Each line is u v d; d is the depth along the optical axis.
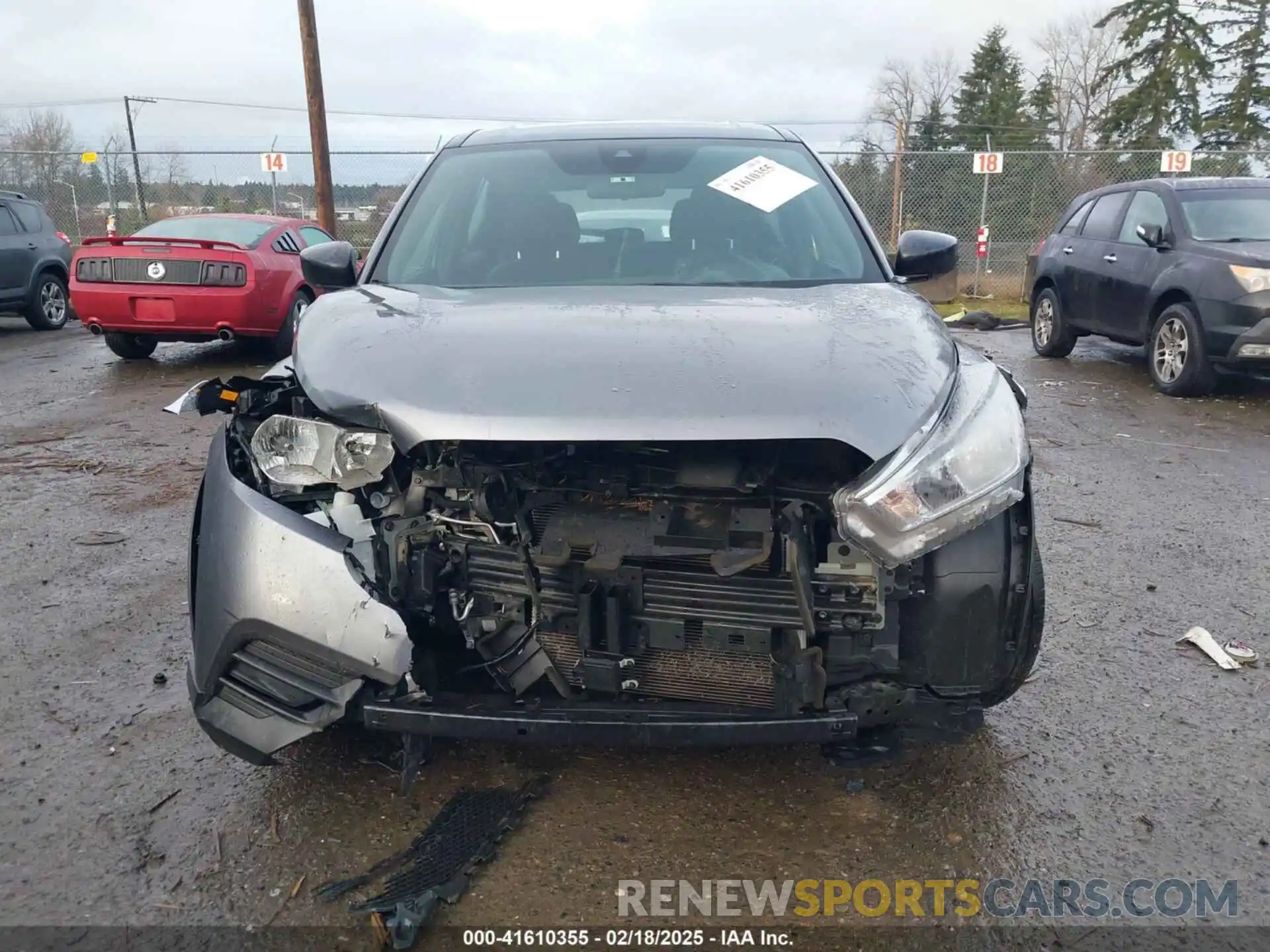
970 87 47.88
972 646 2.45
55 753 2.98
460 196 3.68
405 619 2.48
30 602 4.08
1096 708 3.27
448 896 2.36
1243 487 5.84
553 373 2.35
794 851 2.56
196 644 2.51
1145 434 7.14
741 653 2.40
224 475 2.53
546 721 2.33
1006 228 18.42
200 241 9.20
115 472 6.04
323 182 16.42
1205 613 4.04
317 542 2.35
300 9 15.90
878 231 18.31
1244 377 9.51
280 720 2.42
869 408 2.27
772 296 2.98
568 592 2.45
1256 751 3.03
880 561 2.23
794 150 3.91
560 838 2.59
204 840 2.58
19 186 18.53
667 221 3.50
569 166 3.78
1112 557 4.67
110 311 9.27
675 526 2.37
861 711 2.39
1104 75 40.84
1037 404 8.20
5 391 8.58
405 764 2.60
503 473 2.46
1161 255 8.84
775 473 2.38
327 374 2.48
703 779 2.85
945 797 2.78
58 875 2.45
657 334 2.54
